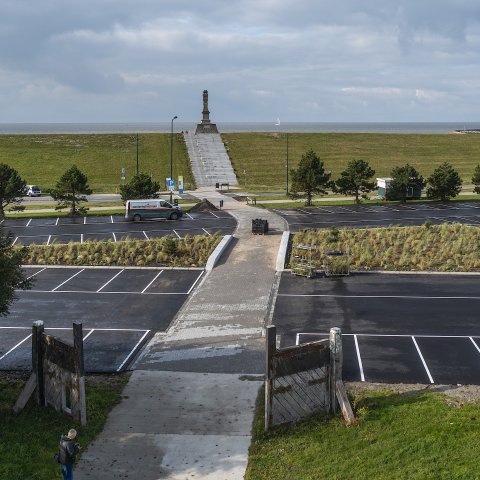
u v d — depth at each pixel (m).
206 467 11.38
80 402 12.84
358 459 11.34
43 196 58.16
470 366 16.50
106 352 17.88
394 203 49.72
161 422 13.21
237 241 33.75
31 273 27.83
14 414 13.48
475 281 25.53
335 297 23.48
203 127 88.25
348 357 17.27
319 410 13.28
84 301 23.44
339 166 74.00
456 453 11.41
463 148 85.25
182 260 29.53
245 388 14.98
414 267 27.61
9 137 84.06
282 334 19.36
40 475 10.94
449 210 45.62
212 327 20.14
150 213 42.22
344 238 33.06
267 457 11.63
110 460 11.66
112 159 73.88
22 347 18.38
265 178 69.12
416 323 20.31
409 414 13.14
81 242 33.91
